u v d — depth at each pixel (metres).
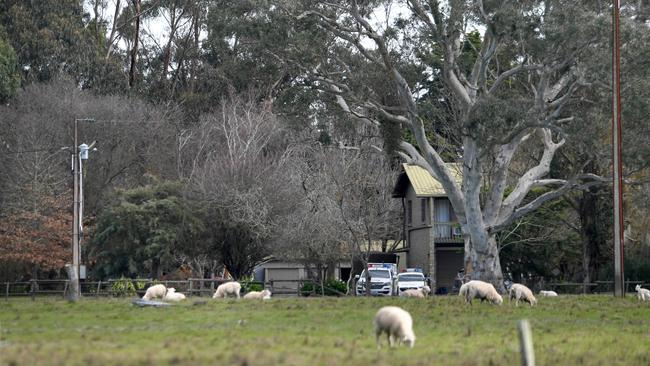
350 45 123.88
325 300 103.44
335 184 157.12
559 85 122.94
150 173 183.38
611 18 107.94
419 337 65.00
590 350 59.69
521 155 162.00
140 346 57.25
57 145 179.12
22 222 159.75
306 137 165.88
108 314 82.62
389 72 120.06
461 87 121.31
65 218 162.00
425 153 126.50
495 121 110.25
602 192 157.50
